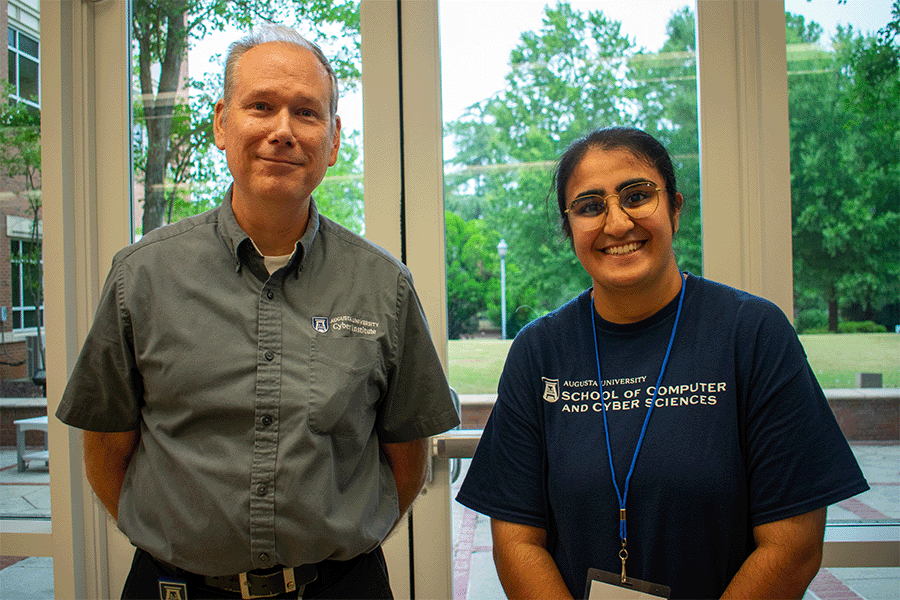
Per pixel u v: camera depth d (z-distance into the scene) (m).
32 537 1.76
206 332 1.04
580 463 1.01
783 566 0.91
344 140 1.74
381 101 1.71
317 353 1.06
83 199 1.79
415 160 1.71
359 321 1.11
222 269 1.09
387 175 1.71
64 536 1.72
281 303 1.08
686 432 0.96
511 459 1.10
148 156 1.82
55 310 1.75
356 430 1.08
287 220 1.09
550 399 1.08
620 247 1.02
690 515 0.94
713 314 1.03
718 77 1.63
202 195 1.82
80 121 1.79
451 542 1.69
